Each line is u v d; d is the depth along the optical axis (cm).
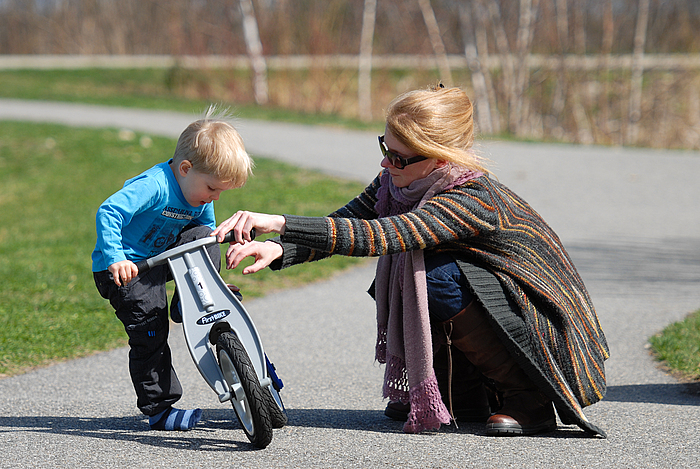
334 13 5634
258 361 695
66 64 7294
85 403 837
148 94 5825
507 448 688
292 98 5512
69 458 660
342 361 1027
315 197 2300
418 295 703
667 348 1062
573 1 5450
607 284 1503
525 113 5478
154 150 3291
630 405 832
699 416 786
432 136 696
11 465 643
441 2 5800
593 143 5294
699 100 5553
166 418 736
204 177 695
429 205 696
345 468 636
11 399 848
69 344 1070
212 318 698
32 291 1372
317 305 1344
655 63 5656
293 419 782
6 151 3219
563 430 746
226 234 682
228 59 5841
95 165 3014
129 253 714
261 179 2566
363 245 676
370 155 3231
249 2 5581
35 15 11306
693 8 6072
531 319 696
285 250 720
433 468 636
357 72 5741
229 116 768
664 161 3272
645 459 658
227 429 747
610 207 2366
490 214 697
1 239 1947
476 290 691
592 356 736
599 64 5462
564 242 1897
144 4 10725
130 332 711
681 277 1559
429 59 5762
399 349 733
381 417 793
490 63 5950
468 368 772
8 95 5234
